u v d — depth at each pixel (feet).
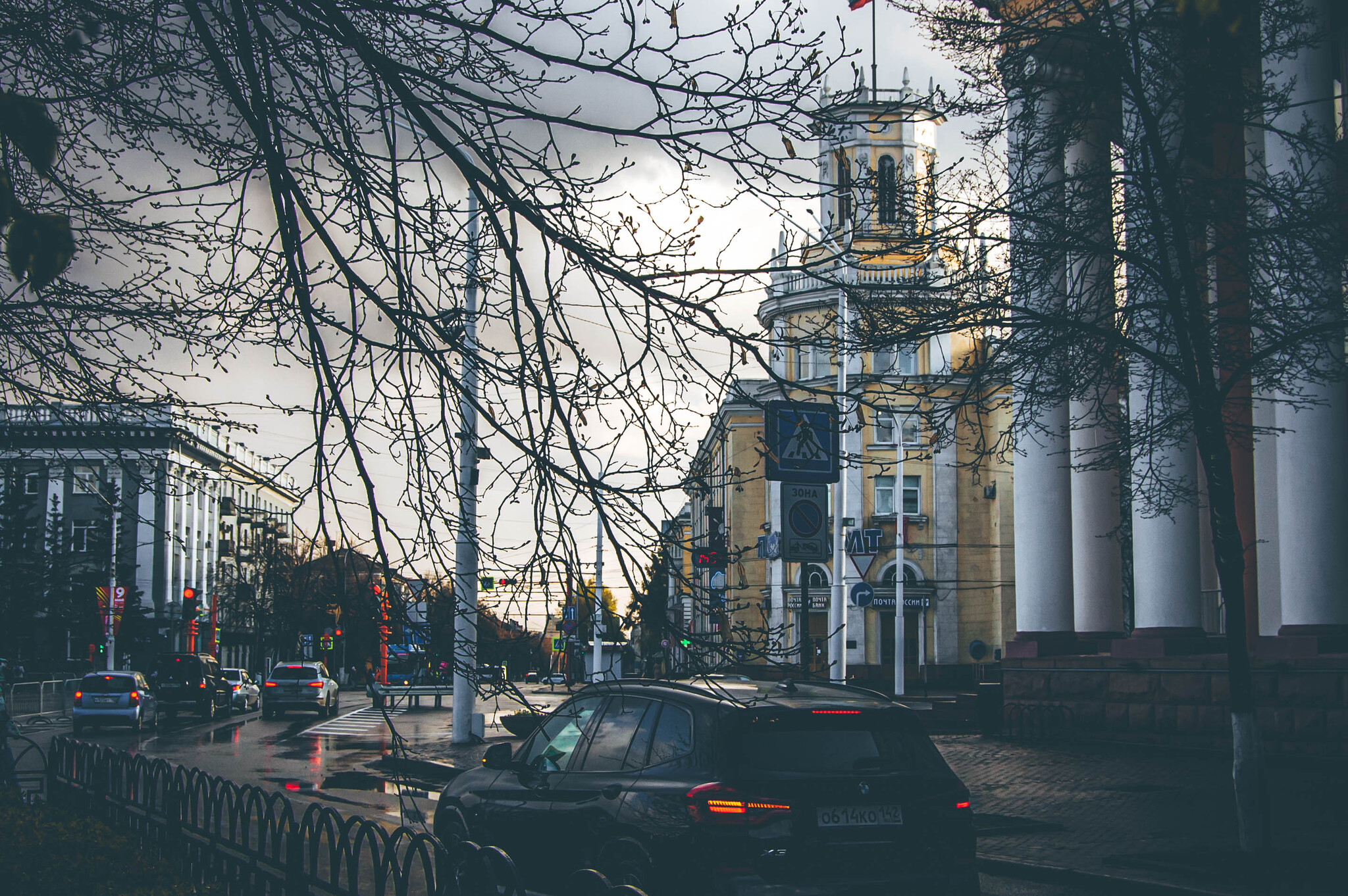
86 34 13.03
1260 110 36.68
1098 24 34.22
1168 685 65.26
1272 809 43.39
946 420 36.99
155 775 27.81
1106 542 76.84
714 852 19.07
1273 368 37.01
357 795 51.44
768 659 14.52
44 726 113.70
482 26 14.39
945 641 162.61
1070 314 35.78
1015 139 39.45
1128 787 50.90
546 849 22.54
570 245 14.42
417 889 16.61
